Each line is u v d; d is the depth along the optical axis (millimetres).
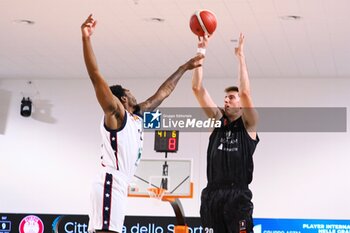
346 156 12828
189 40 11023
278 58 11930
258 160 13078
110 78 13922
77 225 13570
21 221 13766
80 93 14055
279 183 12938
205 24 5965
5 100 14219
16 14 10047
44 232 13656
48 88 14172
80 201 13680
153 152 13398
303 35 10570
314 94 13133
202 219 6797
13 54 12344
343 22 9844
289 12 9516
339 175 12797
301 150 12992
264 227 12812
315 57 11766
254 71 12898
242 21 10016
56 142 13953
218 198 6699
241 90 6453
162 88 5461
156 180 11133
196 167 13266
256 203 12930
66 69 13320
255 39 10891
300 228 12703
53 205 13742
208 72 13117
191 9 9516
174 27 10375
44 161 13922
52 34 10984
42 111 14086
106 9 9648
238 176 6688
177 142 10398
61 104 14070
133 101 5094
